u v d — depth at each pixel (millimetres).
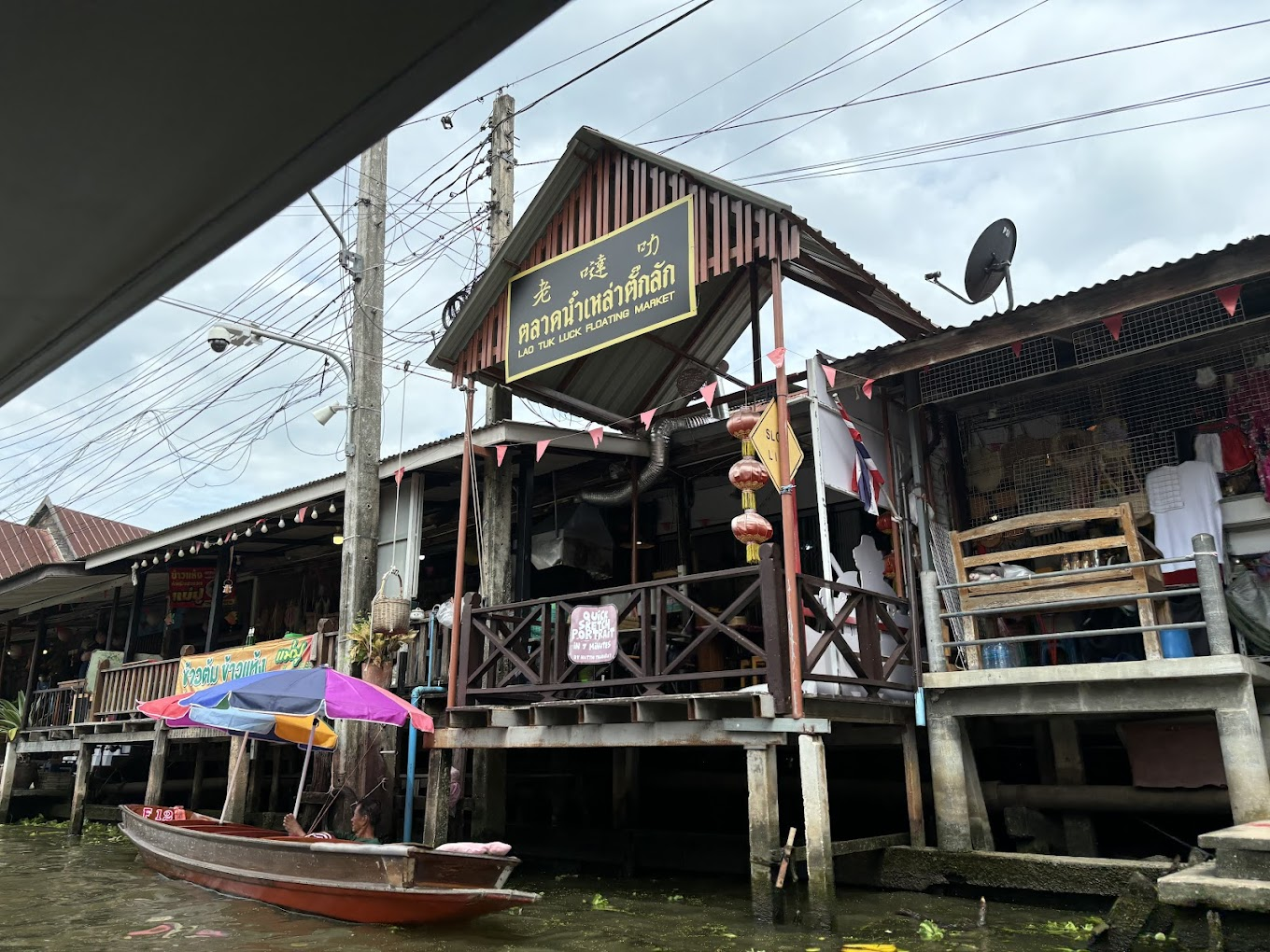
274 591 18234
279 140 1644
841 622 7887
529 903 7109
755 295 9828
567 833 10562
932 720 8180
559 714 8750
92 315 2082
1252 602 7863
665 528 12797
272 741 11203
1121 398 9156
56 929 7973
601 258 9508
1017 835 8195
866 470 8781
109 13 1361
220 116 1572
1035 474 9422
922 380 9734
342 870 7758
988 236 9734
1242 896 5004
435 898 7254
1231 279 7012
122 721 14875
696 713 7762
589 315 9469
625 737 8219
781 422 7906
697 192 8875
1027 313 7891
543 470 12531
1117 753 9070
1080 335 8945
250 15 1373
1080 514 7773
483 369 10477
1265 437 8250
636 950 6609
